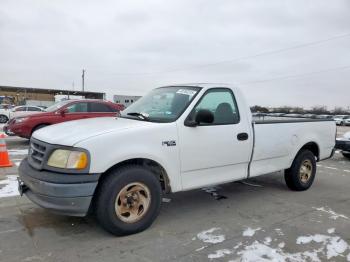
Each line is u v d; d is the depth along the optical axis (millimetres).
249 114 5035
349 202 5496
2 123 23156
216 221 4441
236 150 4773
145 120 4316
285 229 4227
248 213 4797
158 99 4824
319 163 9555
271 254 3531
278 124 5422
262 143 5133
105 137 3629
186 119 4277
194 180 4418
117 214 3730
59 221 4234
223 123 4668
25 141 12266
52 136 3830
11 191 5449
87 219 4316
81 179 3479
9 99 49812
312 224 4430
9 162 7605
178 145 4156
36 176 3576
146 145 3887
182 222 4367
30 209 4637
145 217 3955
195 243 3740
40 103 51438
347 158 10648
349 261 3441
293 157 5777
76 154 3492
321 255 3549
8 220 4238
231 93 4891
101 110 11477
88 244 3633
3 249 3473
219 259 3385
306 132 5969
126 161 3875
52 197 3438
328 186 6594
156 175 4250
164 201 5258
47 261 3254
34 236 3799
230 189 6082
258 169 5203
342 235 4082
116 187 3672
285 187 6348
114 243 3670
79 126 4094
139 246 3619
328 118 6707
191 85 4797
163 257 3396
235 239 3879
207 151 4438
